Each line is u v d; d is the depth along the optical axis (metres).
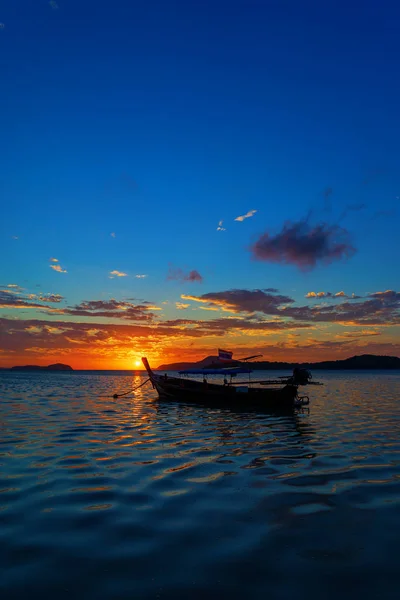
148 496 10.05
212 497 9.99
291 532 7.95
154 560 6.86
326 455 14.91
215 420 25.44
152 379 40.25
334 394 49.78
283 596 5.83
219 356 35.66
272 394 30.78
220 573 6.46
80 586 6.08
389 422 24.17
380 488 10.71
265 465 13.31
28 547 7.32
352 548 7.30
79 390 57.25
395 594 5.90
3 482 11.23
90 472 12.34
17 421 23.98
